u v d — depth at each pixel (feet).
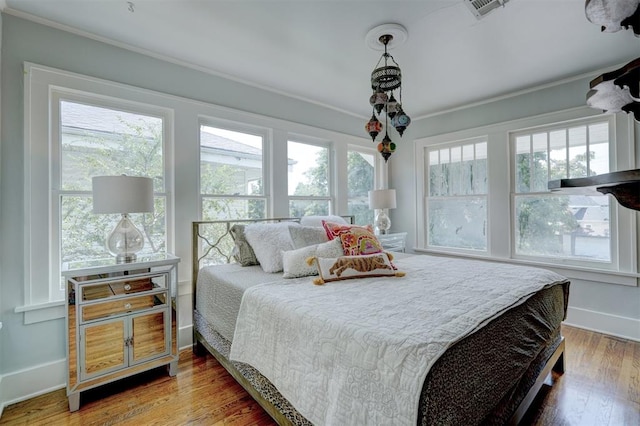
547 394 5.97
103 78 7.20
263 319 5.03
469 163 12.14
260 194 10.12
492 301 4.66
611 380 6.43
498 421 3.97
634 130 8.48
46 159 6.48
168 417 5.47
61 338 6.57
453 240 12.66
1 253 5.99
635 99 2.99
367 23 6.61
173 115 8.23
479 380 3.53
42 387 6.29
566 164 9.80
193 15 6.35
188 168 8.45
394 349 3.27
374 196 12.19
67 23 6.62
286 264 6.77
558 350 6.34
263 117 10.00
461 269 6.99
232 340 5.86
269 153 10.28
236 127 9.66
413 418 2.86
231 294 6.24
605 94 3.06
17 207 6.19
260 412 5.59
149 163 8.02
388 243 12.48
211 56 8.07
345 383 3.50
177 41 7.36
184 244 8.35
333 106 12.01
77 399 5.70
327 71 8.94
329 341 3.83
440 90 10.46
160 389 6.32
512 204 10.94
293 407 4.25
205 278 7.56
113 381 6.39
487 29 6.84
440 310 4.27
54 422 5.38
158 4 6.00
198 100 8.65
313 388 3.89
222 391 6.25
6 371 5.98
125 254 6.77
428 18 6.43
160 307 6.68
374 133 6.92
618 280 8.76
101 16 6.38
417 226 13.58
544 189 10.25
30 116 6.31
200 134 8.91
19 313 6.14
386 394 3.13
